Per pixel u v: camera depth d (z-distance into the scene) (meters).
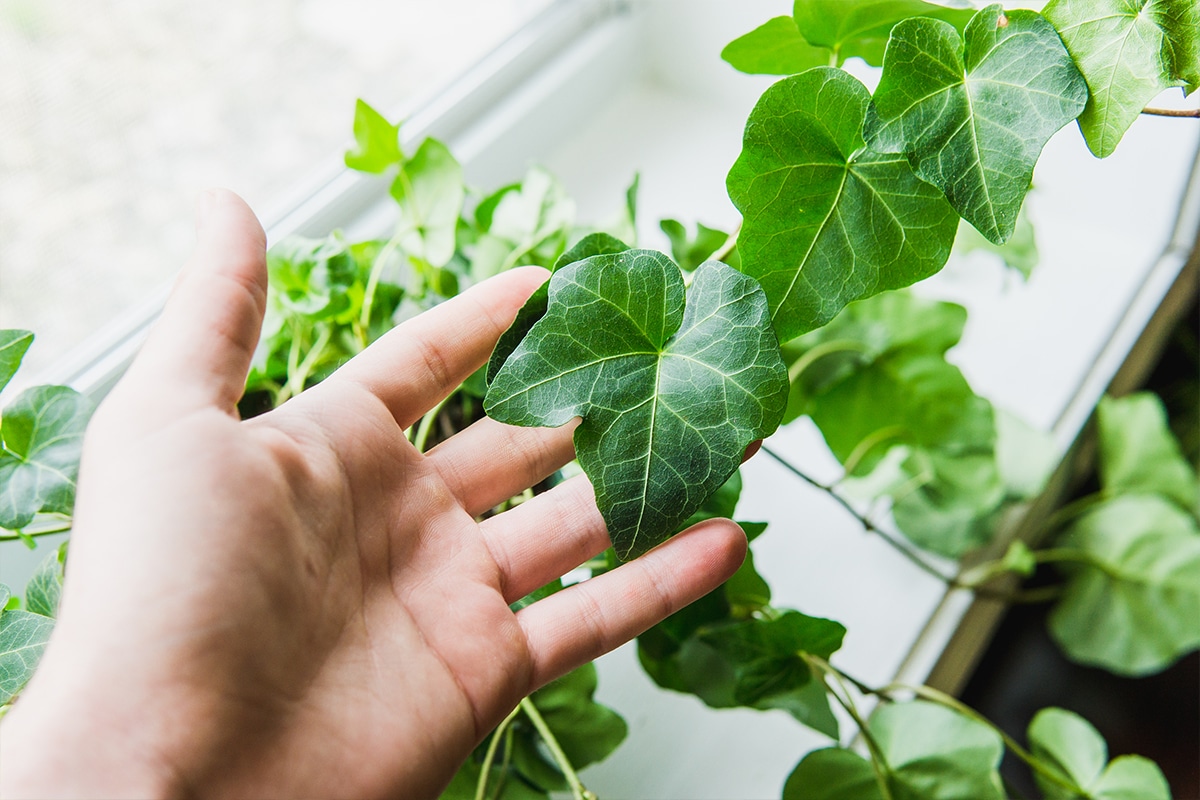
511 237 0.44
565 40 0.57
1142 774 0.42
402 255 0.44
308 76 0.50
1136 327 0.55
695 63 0.59
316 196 0.49
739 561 0.35
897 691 0.45
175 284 0.32
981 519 0.48
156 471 0.30
